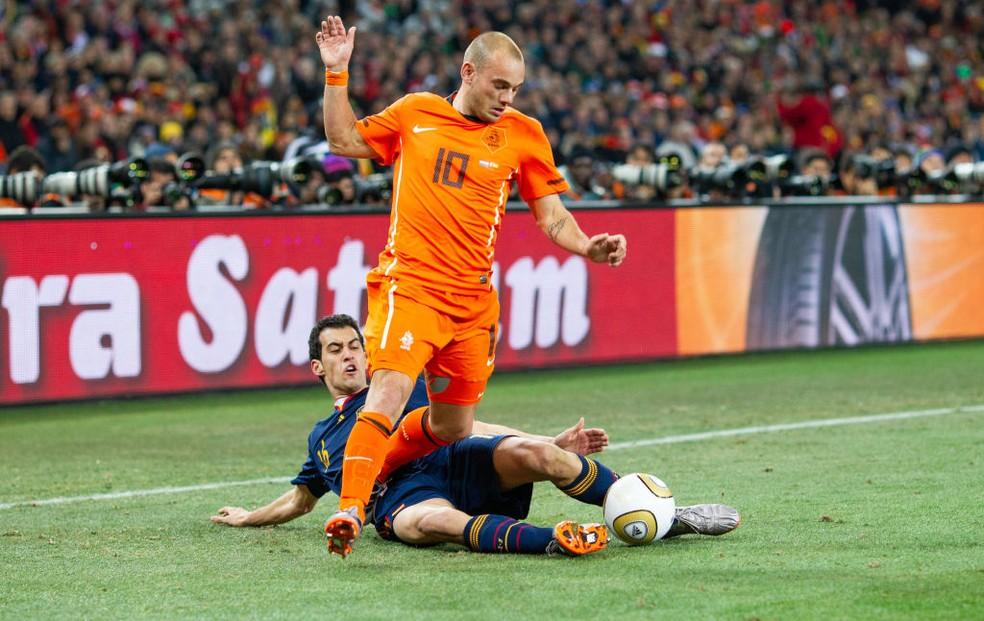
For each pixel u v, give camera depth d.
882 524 19.66
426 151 17.89
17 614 15.72
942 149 55.56
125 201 36.44
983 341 46.41
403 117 18.14
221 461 27.56
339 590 16.41
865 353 43.72
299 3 68.25
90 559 18.62
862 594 15.65
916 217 45.41
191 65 61.44
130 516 21.97
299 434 30.83
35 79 55.94
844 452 26.70
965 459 25.39
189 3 67.69
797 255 43.56
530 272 39.59
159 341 34.91
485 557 17.88
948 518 20.02
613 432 30.22
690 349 42.16
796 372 39.72
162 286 34.88
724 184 42.94
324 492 20.08
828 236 44.00
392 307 17.62
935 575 16.47
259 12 66.00
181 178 37.16
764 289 43.22
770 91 71.31
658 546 18.36
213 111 58.22
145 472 26.38
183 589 16.73
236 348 36.00
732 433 29.70
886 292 44.97
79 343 33.91
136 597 16.39
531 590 16.05
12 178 35.34
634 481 18.30
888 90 77.69
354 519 16.55
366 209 37.44
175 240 34.97
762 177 43.75
